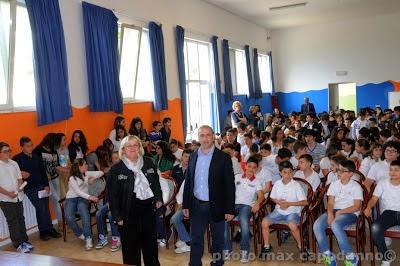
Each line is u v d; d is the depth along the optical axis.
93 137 5.70
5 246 4.29
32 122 4.77
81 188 4.31
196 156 3.15
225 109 10.04
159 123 6.82
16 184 4.15
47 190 4.55
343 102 13.29
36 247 4.27
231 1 9.21
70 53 5.32
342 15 11.77
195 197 3.12
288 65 13.68
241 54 11.58
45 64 4.78
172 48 7.75
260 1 9.36
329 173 3.98
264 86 13.49
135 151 2.83
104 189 4.32
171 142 5.47
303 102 13.55
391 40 12.15
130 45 6.66
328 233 3.34
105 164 4.80
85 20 5.48
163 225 3.98
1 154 4.05
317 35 13.13
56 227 4.90
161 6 7.37
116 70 6.01
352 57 12.73
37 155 4.57
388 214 3.22
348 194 3.39
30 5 4.57
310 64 13.34
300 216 3.49
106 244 4.25
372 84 12.55
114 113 6.11
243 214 3.64
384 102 12.41
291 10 10.56
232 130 5.81
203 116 9.29
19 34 4.74
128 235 2.82
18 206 4.18
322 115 8.35
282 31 13.64
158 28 7.12
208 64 9.44
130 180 2.79
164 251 3.92
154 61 6.99
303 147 4.38
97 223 4.16
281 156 4.14
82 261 1.84
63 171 4.80
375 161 4.19
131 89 6.77
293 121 8.51
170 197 3.99
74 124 5.38
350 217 3.27
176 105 7.86
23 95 4.85
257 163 3.90
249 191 3.83
